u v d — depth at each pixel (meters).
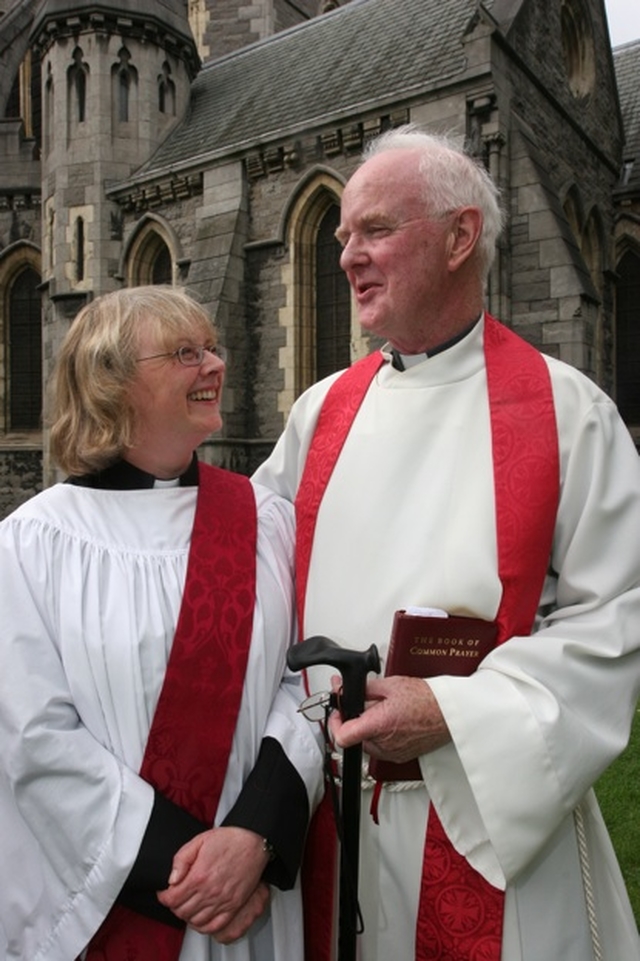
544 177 11.79
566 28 14.92
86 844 1.53
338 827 1.67
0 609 1.60
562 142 13.58
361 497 1.97
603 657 1.63
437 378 2.01
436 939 1.70
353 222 1.91
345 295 13.32
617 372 16.52
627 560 1.71
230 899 1.54
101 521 1.77
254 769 1.71
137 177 15.41
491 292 11.25
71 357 1.80
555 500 1.78
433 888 1.71
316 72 15.43
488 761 1.55
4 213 18.66
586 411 1.83
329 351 13.61
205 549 1.80
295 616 2.08
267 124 14.42
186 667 1.67
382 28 15.38
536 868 1.70
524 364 1.95
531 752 1.53
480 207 1.93
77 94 16.27
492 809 1.54
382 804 1.80
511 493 1.78
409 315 1.94
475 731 1.56
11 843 1.69
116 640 1.64
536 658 1.60
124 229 16.00
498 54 11.31
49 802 1.54
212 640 1.71
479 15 11.18
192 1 22.12
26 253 18.61
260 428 13.97
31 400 18.95
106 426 1.76
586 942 1.75
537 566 1.74
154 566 1.75
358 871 1.78
